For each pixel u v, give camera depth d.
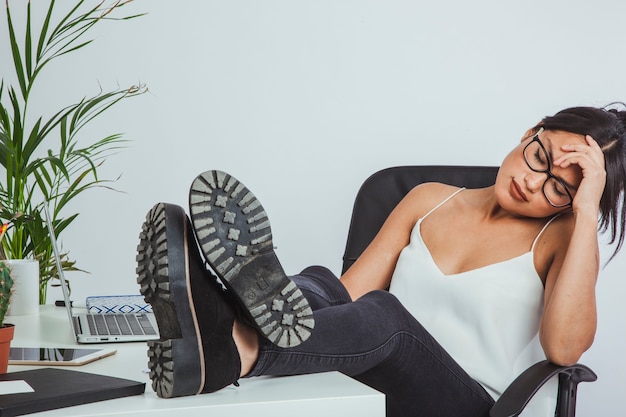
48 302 2.76
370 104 2.88
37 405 0.89
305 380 1.08
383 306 1.26
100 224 2.77
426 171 2.07
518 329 1.67
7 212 1.92
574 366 1.41
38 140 2.03
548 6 2.91
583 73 2.92
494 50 2.91
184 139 2.79
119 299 1.72
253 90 2.82
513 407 1.25
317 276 1.43
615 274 2.88
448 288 1.73
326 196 2.88
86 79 2.73
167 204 1.01
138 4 2.75
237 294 0.99
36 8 2.68
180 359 0.96
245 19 2.81
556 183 1.68
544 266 1.71
